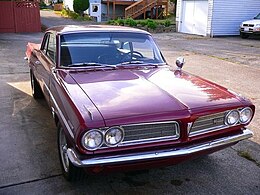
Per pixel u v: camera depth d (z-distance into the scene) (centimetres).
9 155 377
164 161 277
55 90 339
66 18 2592
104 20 2605
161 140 273
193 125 283
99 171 266
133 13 2455
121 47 412
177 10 2017
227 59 1112
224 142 299
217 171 354
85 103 279
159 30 2014
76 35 405
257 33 1669
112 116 259
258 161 378
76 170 303
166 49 1316
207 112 285
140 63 409
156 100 289
